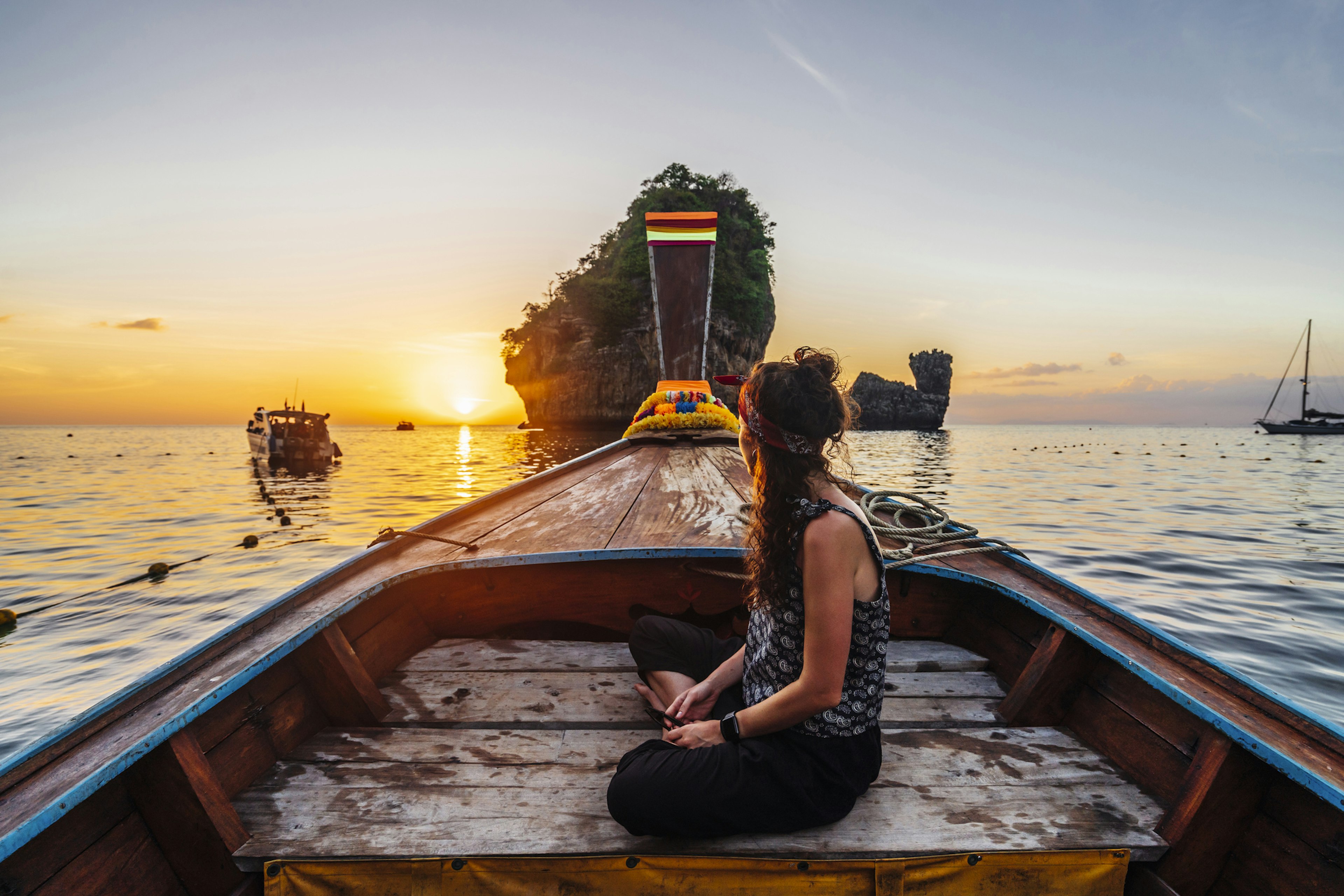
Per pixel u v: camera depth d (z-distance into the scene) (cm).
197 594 715
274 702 174
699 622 256
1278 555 834
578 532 277
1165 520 1142
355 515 1312
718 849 133
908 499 286
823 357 137
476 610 259
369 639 218
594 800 152
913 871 131
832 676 123
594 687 214
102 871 121
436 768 166
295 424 2997
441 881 132
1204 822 133
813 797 133
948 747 176
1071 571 740
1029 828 141
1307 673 445
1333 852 117
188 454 4697
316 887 133
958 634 252
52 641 567
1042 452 3978
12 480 2311
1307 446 5134
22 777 114
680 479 388
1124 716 170
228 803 137
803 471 126
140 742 124
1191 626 543
